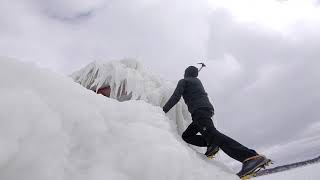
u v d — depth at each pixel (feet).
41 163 5.52
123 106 8.46
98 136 6.90
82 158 6.30
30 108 6.05
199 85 10.75
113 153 6.55
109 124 7.46
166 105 10.26
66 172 5.82
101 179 5.83
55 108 6.81
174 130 10.39
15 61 7.47
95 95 8.38
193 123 10.53
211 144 10.37
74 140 6.59
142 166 6.40
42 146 5.77
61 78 7.99
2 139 5.29
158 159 6.53
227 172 9.30
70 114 6.95
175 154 6.82
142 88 11.90
